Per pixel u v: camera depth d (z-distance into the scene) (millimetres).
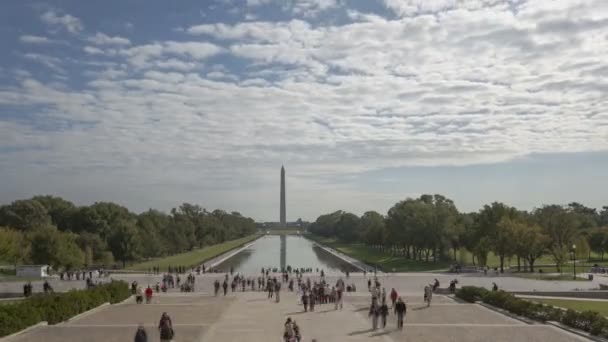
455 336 49812
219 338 49125
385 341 47438
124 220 195625
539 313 59000
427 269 153375
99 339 48938
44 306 58469
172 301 79000
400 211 192500
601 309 67875
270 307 71250
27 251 134125
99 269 139625
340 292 69938
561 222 149875
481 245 141875
